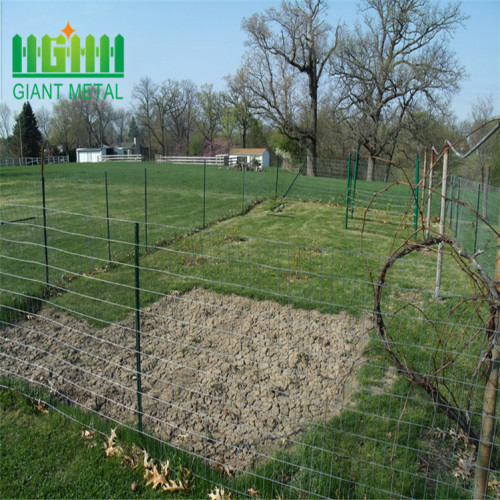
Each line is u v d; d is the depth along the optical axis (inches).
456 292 261.7
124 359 195.3
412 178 861.8
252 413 156.9
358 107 1360.7
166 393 170.6
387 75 1288.1
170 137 2704.2
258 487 121.6
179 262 329.7
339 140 1414.9
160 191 843.4
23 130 2292.1
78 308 246.5
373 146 1339.8
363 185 818.8
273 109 1525.6
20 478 127.9
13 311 240.2
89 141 2704.2
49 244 387.5
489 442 100.7
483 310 211.9
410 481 121.3
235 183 939.3
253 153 2146.9
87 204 697.0
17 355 199.6
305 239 437.7
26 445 140.9
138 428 142.4
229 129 2386.8
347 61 1331.2
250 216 576.1
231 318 233.6
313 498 115.9
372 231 481.7
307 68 1486.2
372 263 326.0
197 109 2566.4
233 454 137.9
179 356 197.3
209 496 120.3
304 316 231.6
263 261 333.4
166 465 126.6
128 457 133.3
